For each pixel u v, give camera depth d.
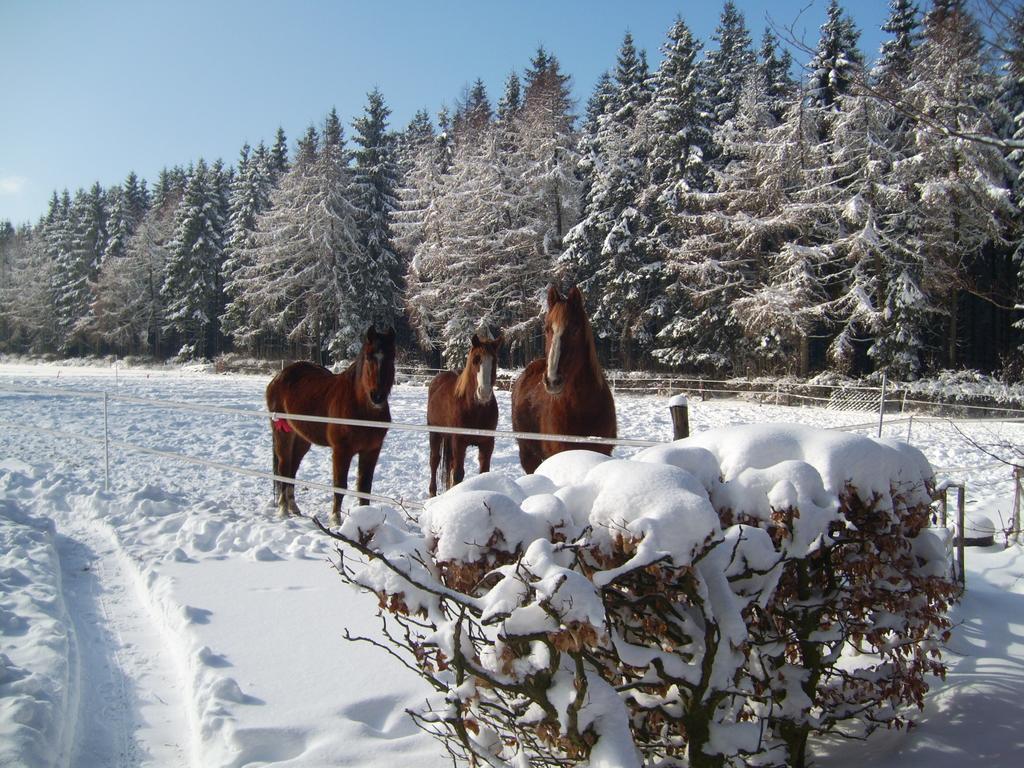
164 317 56.53
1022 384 24.83
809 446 2.74
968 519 6.13
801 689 2.57
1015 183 20.14
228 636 4.17
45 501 7.80
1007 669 3.33
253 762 2.93
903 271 26.12
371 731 3.13
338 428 7.62
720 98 37.25
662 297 32.62
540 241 35.75
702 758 2.21
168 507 7.50
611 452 6.12
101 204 70.06
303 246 41.38
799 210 28.08
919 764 2.69
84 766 3.01
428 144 40.16
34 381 31.92
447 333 35.41
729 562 2.26
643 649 2.21
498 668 2.17
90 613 4.73
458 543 2.25
